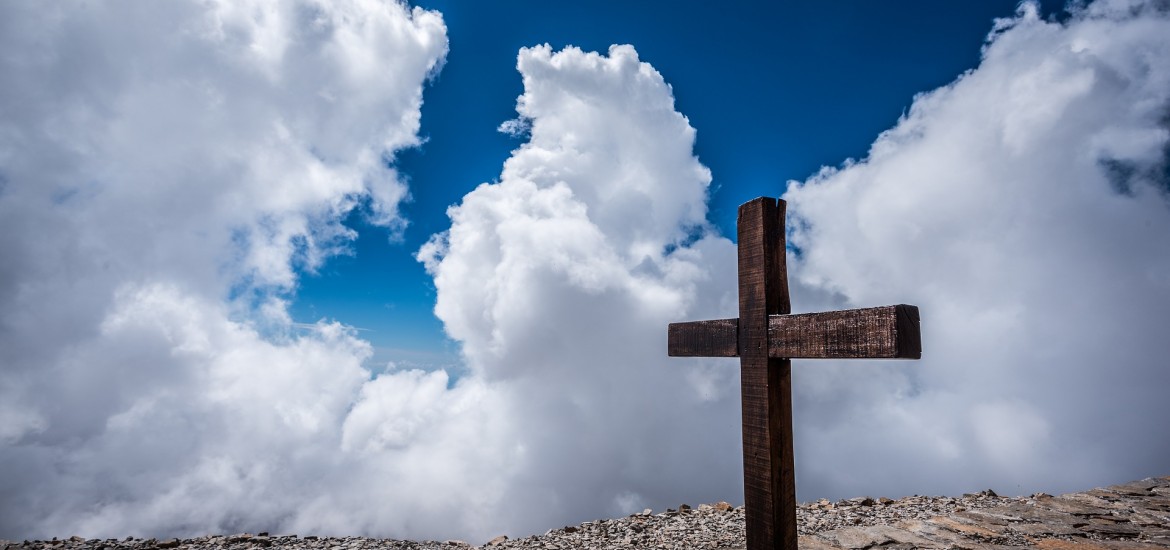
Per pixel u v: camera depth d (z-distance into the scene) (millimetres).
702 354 3805
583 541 6156
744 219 3439
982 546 4539
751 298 3348
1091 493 6082
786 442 3225
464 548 6379
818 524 5941
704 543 5605
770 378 3195
